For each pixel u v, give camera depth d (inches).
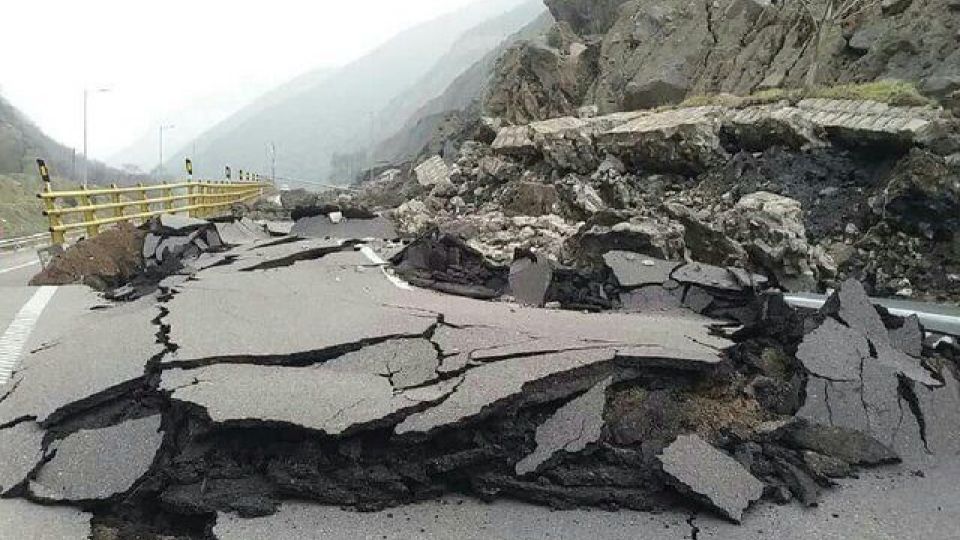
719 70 887.1
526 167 781.9
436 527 174.6
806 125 560.4
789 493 192.4
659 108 771.4
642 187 633.6
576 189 631.8
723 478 189.3
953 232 434.3
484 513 181.8
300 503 182.1
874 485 201.0
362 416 188.5
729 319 299.3
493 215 676.1
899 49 670.5
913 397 233.1
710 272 335.6
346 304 297.1
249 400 195.3
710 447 199.9
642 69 980.6
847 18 766.5
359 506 181.0
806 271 427.2
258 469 187.9
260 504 178.1
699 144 605.9
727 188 578.2
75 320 311.4
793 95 636.7
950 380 249.3
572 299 338.3
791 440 213.6
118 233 456.8
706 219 501.4
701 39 943.0
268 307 289.7
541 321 270.2
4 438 195.9
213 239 481.7
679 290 329.4
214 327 256.1
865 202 495.2
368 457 188.2
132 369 218.7
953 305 392.8
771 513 184.4
